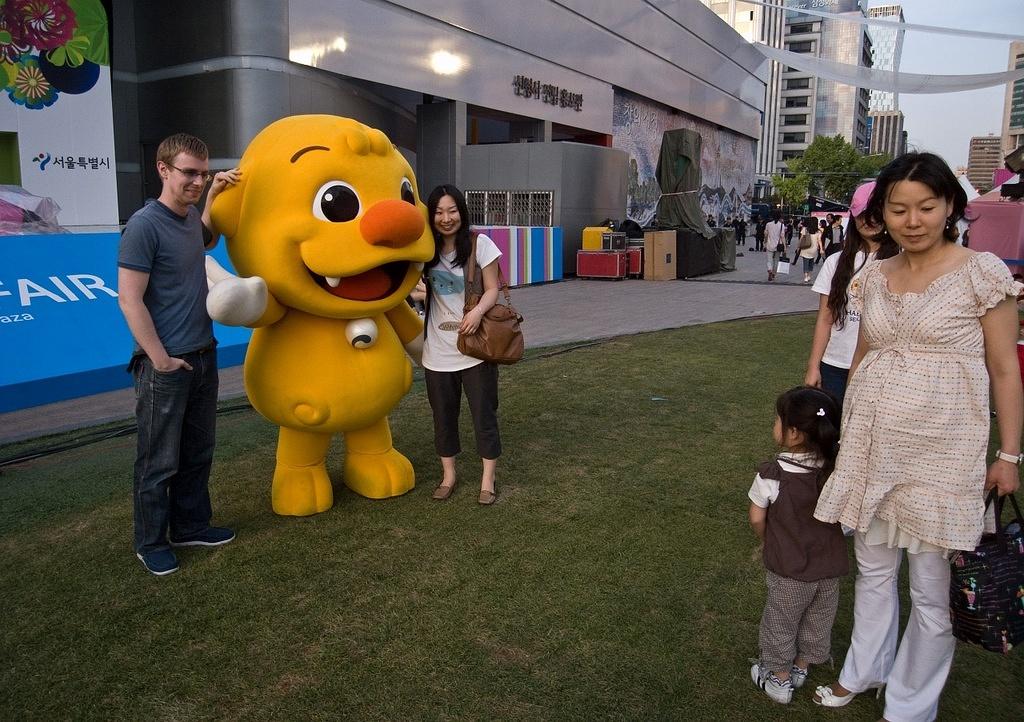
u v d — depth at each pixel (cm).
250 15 1209
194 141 321
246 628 301
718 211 3447
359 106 1493
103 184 1177
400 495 432
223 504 422
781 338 936
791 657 257
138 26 1328
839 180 7025
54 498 432
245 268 358
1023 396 217
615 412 603
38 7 1070
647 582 337
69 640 294
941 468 221
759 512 258
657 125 2744
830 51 9694
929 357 223
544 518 402
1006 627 215
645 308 1231
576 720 249
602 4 2217
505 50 1828
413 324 434
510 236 1481
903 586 341
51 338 650
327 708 254
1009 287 211
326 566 350
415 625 302
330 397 373
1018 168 1065
